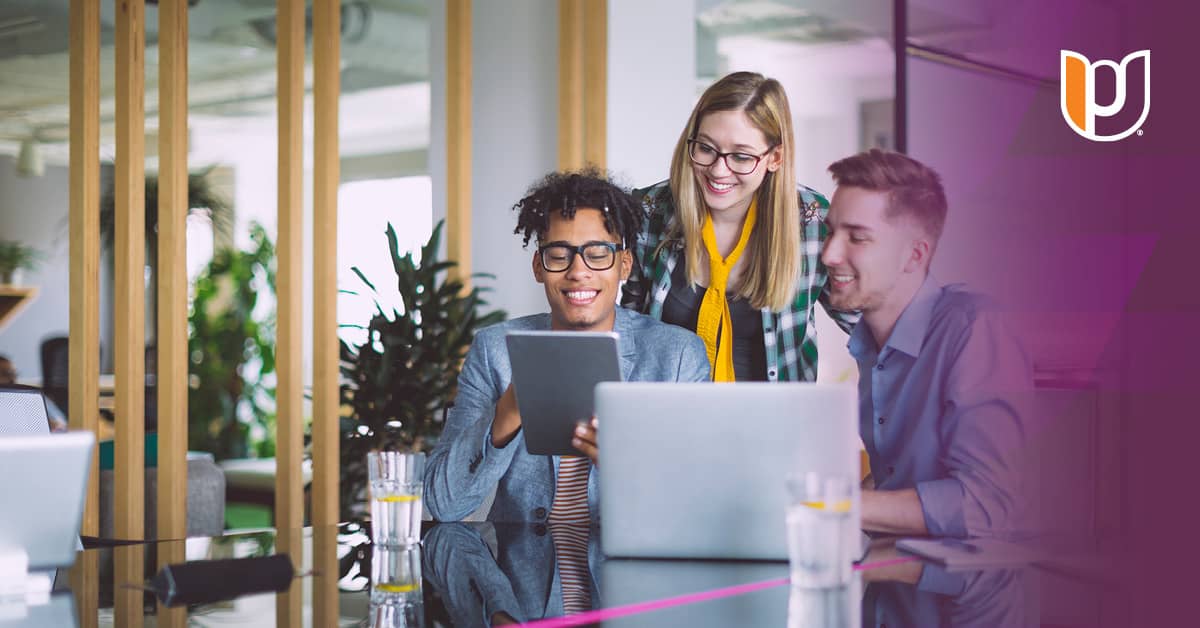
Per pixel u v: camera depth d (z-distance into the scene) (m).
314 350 4.13
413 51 8.06
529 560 1.88
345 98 8.99
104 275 7.60
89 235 3.77
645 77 4.78
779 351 3.16
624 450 1.82
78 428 3.77
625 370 2.59
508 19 4.97
